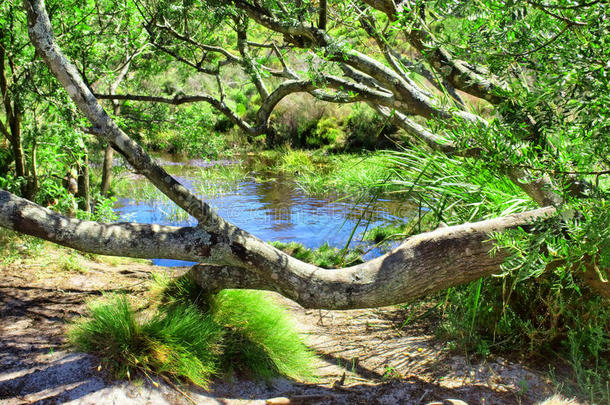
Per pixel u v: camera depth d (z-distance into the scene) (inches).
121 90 295.9
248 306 147.5
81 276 195.9
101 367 113.4
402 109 126.6
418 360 139.7
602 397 108.4
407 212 326.3
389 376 131.3
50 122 238.7
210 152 261.4
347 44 116.7
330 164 584.1
